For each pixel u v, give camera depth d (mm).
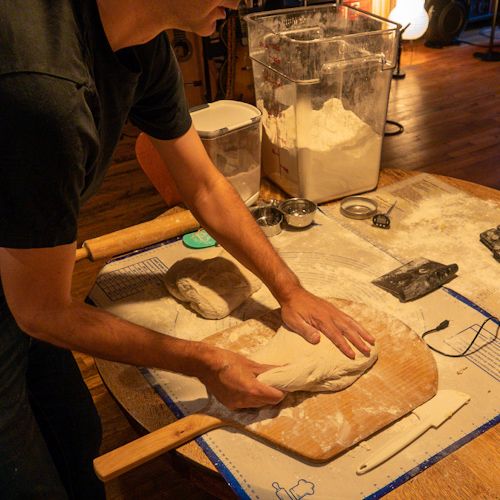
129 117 1081
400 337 1062
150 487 1681
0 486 937
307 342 1017
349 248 1367
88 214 2971
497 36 5211
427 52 4938
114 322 880
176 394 1007
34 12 632
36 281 758
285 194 1680
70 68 650
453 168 3271
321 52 1365
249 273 1242
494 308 1151
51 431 1210
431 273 1210
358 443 883
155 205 3027
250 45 1606
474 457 862
